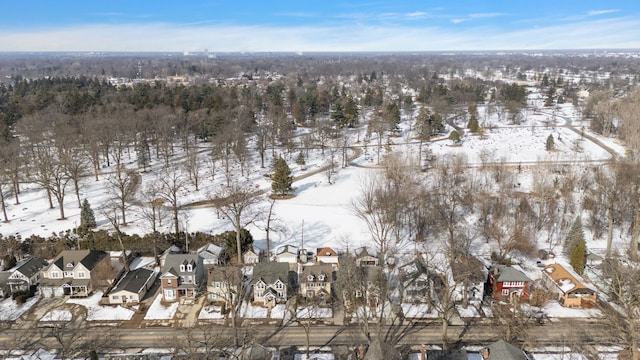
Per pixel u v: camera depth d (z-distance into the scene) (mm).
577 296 61969
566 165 113000
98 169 123875
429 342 55219
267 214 95125
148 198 92500
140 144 128625
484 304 63219
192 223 90500
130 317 60906
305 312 61781
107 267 69062
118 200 98688
